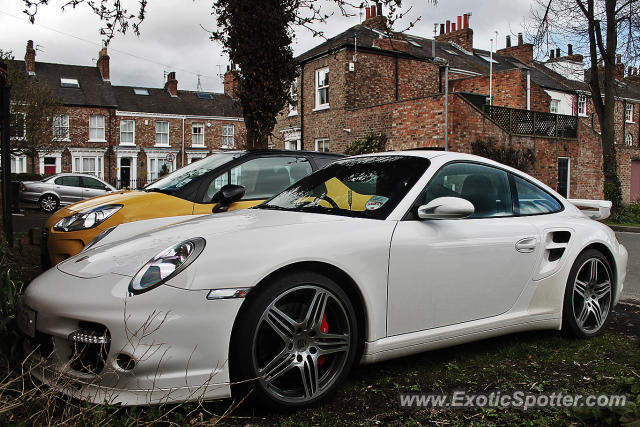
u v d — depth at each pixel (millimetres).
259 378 2277
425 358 3188
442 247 2877
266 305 2320
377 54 18016
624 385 2578
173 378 2158
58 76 31719
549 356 3252
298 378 2451
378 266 2643
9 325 2924
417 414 2424
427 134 14648
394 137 15680
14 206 12734
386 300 2680
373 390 2682
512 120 15773
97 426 1991
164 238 2621
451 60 22953
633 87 30703
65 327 2266
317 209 3072
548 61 15938
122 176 32688
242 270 2289
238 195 4352
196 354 2186
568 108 24625
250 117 6723
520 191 3562
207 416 2326
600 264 3736
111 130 31797
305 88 19562
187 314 2178
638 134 30000
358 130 16984
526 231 3312
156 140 33781
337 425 2295
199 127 35219
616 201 16078
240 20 6230
